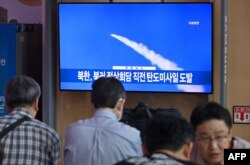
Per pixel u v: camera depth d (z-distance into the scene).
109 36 6.47
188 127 2.46
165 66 6.38
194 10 6.25
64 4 6.51
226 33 6.11
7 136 3.65
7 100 3.81
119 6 6.41
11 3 8.30
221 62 6.11
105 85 3.58
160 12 6.32
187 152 2.48
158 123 2.43
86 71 6.55
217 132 2.94
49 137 3.75
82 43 6.53
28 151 3.65
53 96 6.73
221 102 6.10
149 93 6.68
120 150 3.41
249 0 6.20
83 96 6.85
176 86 6.38
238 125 6.29
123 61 6.47
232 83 6.27
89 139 3.47
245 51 6.22
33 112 3.84
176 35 6.32
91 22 6.49
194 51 6.29
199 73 6.32
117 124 3.53
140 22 6.38
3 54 7.00
